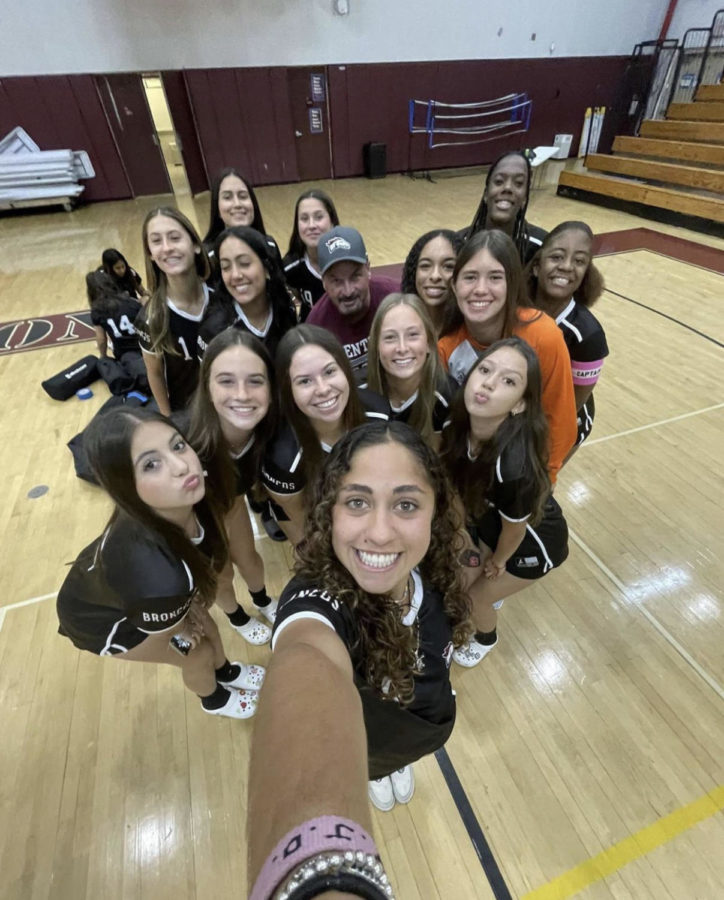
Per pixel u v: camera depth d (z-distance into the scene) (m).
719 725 1.66
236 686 1.76
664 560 2.24
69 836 1.45
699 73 10.59
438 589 1.07
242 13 8.79
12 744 1.66
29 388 3.71
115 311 3.43
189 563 1.18
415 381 1.64
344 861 0.42
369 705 0.99
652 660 1.86
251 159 10.22
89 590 1.19
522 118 11.34
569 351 1.90
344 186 10.35
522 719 1.69
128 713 1.74
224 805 1.51
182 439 1.12
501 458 1.36
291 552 2.37
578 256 1.74
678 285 5.08
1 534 2.46
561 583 2.15
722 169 7.91
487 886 1.33
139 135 9.33
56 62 8.29
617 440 2.98
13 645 1.96
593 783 1.53
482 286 1.54
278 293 2.15
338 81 9.91
